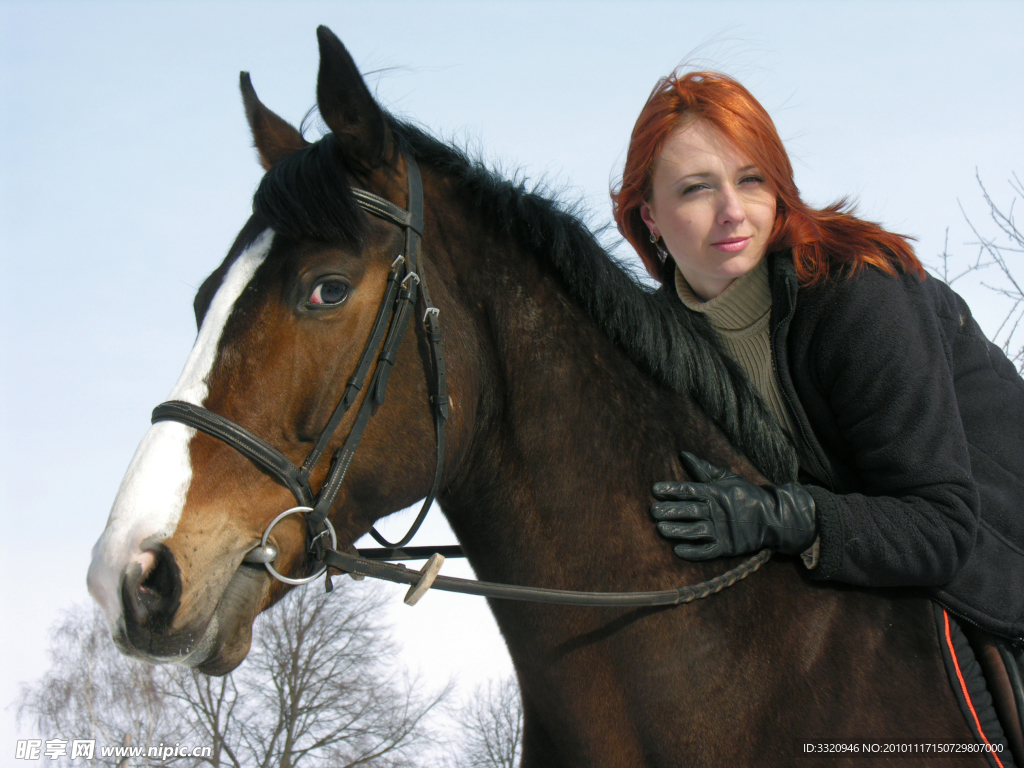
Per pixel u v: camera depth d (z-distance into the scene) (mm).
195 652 1391
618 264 1967
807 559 1717
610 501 1770
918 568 1666
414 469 1646
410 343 1665
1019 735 1674
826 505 1700
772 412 1937
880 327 1736
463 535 1877
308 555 1564
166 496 1420
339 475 1550
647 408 1862
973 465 1827
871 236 1851
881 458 1731
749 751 1643
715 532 1711
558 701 1740
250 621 1486
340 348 1573
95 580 1385
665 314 1917
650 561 1739
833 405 1810
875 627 1733
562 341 1843
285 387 1525
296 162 1649
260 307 1545
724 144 1815
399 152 1791
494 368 1821
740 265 1854
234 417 1496
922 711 1658
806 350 1823
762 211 1842
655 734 1668
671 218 1883
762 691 1671
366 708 16422
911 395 1711
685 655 1686
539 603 1755
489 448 1813
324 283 1568
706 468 1805
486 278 1844
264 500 1501
